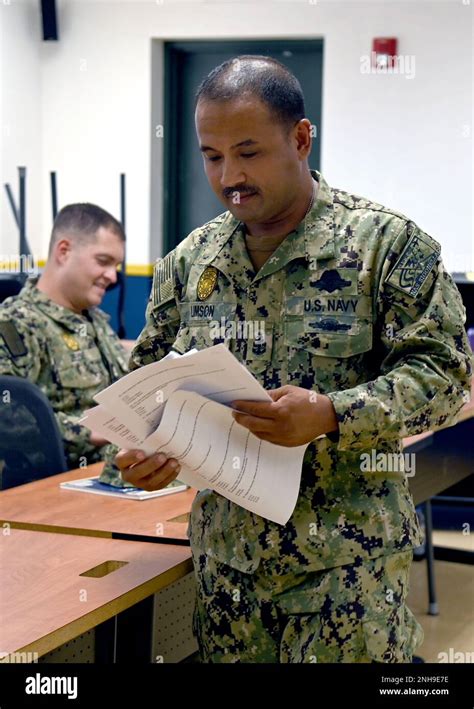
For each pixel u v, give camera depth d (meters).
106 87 6.62
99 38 6.60
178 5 6.41
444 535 4.27
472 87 5.87
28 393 2.38
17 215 5.59
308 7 6.14
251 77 1.38
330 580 1.43
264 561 1.45
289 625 1.45
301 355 1.46
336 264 1.45
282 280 1.48
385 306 1.42
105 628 1.89
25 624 1.35
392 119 6.05
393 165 6.09
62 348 2.73
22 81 6.55
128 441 1.46
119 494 2.13
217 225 1.59
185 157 6.78
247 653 1.49
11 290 4.05
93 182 6.73
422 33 5.93
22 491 2.17
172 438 1.38
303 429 1.33
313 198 1.50
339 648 1.42
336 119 6.16
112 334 2.96
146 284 6.59
